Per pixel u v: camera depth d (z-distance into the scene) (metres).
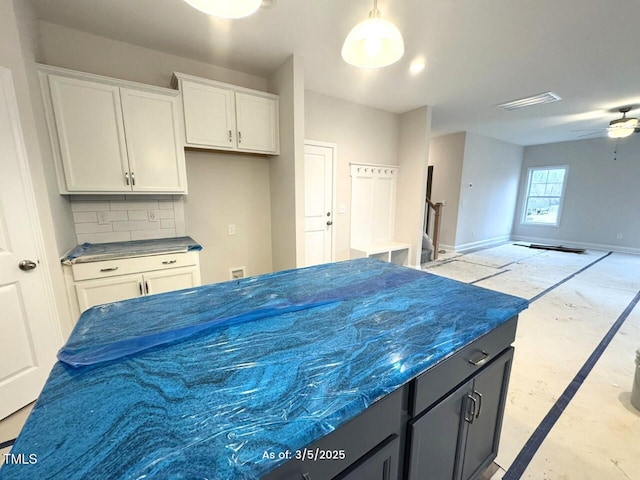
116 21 2.13
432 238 5.98
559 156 6.81
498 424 1.21
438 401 0.87
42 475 0.45
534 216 7.42
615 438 1.50
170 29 2.23
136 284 2.19
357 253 4.23
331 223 4.03
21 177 1.68
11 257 1.66
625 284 3.94
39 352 1.80
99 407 0.60
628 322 2.83
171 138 2.41
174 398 0.63
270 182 3.36
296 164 2.82
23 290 1.72
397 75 3.06
